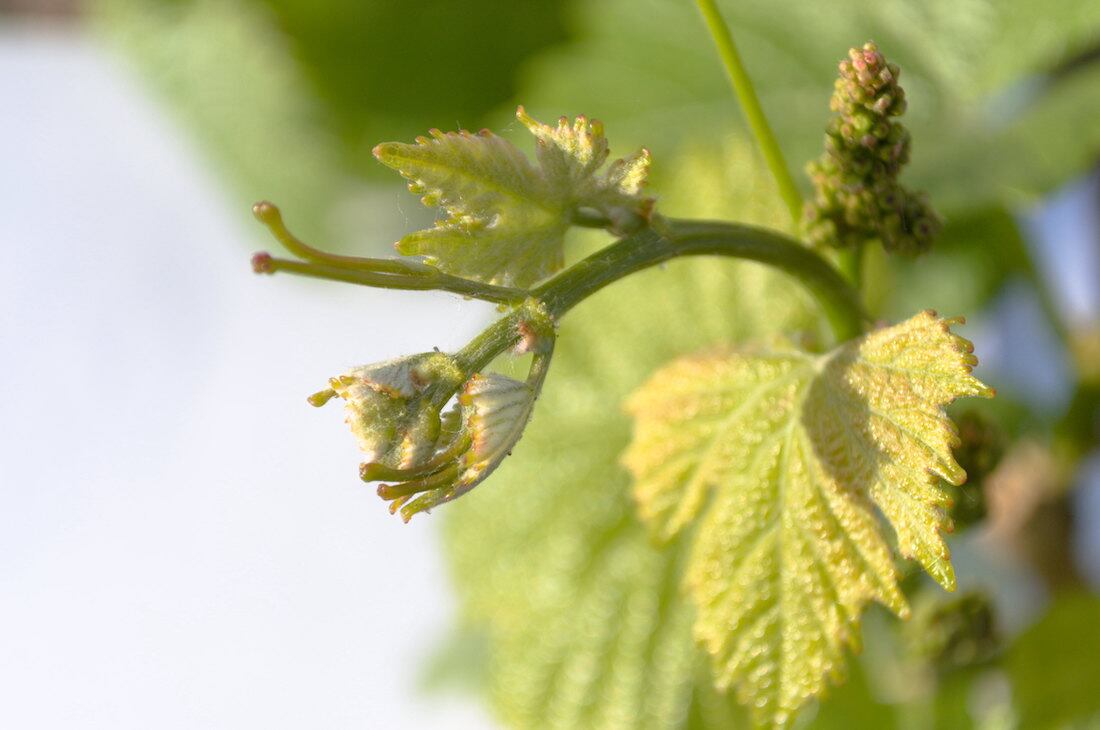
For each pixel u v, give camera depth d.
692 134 0.56
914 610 0.50
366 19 0.80
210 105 0.87
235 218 0.91
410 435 0.39
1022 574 0.58
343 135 0.86
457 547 0.55
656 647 0.53
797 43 0.57
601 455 0.54
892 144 0.43
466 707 0.69
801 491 0.44
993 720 0.51
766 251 0.43
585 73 0.60
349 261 0.40
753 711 0.44
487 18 0.80
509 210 0.41
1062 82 0.55
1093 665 0.51
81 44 1.04
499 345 0.40
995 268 0.59
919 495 0.42
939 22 0.55
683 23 0.59
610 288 0.55
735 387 0.44
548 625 0.54
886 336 0.43
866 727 0.51
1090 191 0.60
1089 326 0.60
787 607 0.44
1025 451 0.58
